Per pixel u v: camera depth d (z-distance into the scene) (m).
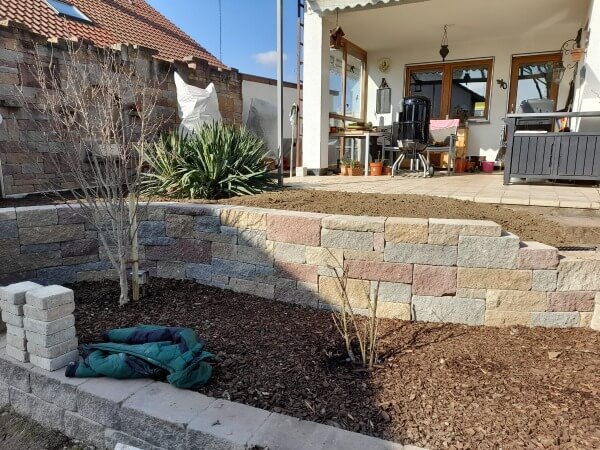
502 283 2.80
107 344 2.47
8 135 5.05
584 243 3.23
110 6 12.05
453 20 7.66
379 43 9.20
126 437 2.07
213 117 7.14
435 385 2.20
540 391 2.12
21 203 4.44
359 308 3.10
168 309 3.27
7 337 2.49
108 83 3.81
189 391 2.16
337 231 3.07
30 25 8.79
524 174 5.36
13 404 2.53
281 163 5.85
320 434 1.81
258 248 3.40
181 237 3.75
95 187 3.59
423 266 2.90
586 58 5.65
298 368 2.40
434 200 4.29
